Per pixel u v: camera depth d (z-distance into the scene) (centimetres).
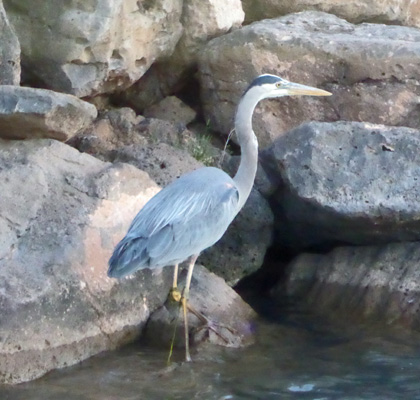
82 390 923
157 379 959
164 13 1376
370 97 1371
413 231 1188
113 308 1045
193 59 1470
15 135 1139
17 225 1023
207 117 1468
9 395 902
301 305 1227
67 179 1093
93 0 1257
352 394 927
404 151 1194
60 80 1295
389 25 1572
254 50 1403
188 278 1034
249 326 1125
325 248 1304
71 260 1021
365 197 1175
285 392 931
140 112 1500
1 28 1191
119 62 1326
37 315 966
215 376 973
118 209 1096
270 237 1302
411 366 1010
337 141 1217
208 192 1023
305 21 1503
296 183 1205
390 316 1150
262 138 1397
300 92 1080
